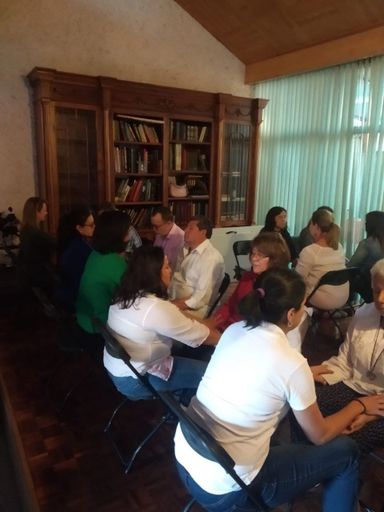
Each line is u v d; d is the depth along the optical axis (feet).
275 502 4.03
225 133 15.66
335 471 4.25
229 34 15.69
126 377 5.71
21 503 4.71
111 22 14.33
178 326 5.53
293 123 15.64
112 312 5.74
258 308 3.88
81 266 8.42
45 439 6.89
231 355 3.86
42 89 12.17
